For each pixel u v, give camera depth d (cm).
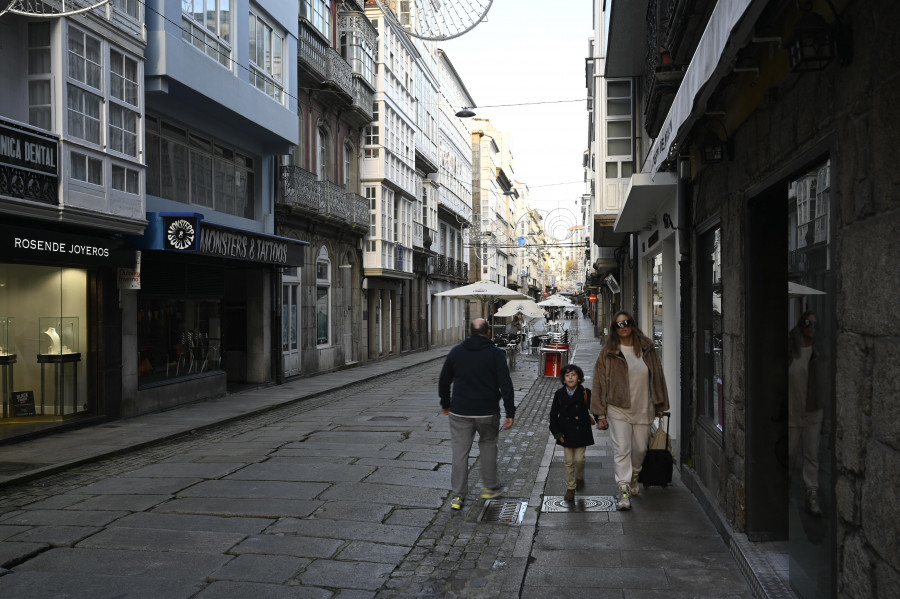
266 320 1961
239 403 1564
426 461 927
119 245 1239
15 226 1011
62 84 1068
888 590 273
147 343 1430
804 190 412
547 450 1008
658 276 1190
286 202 2048
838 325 325
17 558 552
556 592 468
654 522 622
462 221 5144
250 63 1712
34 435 1093
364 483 803
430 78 3909
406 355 3547
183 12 1416
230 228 1530
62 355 1199
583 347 3681
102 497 750
